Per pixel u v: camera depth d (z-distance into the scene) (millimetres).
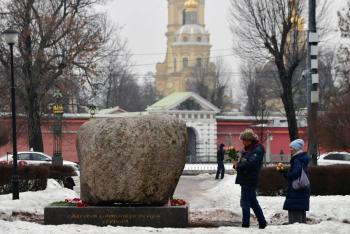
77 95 66812
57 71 60406
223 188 36250
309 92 38094
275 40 58312
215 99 138000
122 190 18562
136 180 18516
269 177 32125
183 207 18641
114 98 126812
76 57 59688
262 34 58562
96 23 61719
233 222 22031
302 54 58469
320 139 43312
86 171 18703
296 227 17266
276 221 22656
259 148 17844
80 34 59594
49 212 18734
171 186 18766
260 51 59562
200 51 192875
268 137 88375
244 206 17812
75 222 18672
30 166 34031
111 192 18594
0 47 59219
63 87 60688
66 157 82250
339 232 16938
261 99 107688
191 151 95812
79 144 19000
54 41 60094
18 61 60156
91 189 18703
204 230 16922
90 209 18672
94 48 60156
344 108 43312
